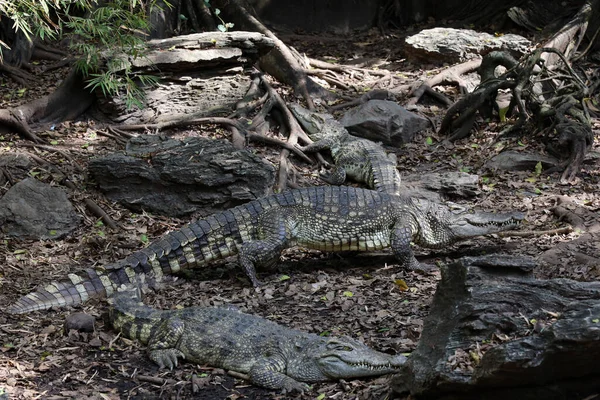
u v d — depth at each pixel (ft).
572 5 67.00
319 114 49.32
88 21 40.65
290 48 59.88
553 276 30.94
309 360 23.99
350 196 34.71
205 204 39.17
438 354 20.34
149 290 31.99
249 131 48.03
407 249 33.78
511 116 51.11
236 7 60.39
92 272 31.50
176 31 60.64
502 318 19.99
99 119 48.44
